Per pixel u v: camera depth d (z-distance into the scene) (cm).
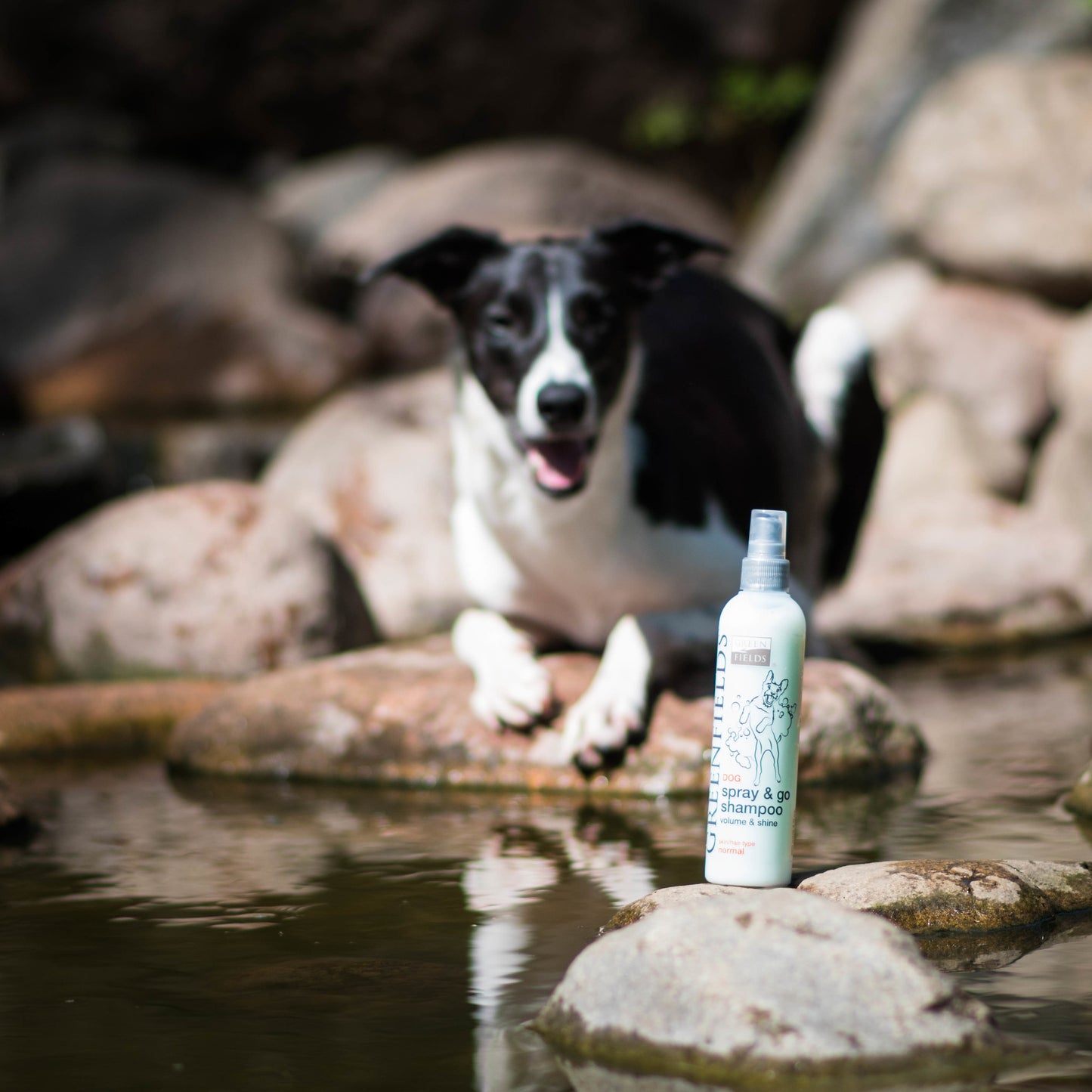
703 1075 200
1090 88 1050
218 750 461
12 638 605
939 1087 193
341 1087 198
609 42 1620
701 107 1616
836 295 1248
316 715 453
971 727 495
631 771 414
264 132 1650
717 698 283
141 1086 201
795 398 561
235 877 320
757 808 278
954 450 938
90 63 1605
